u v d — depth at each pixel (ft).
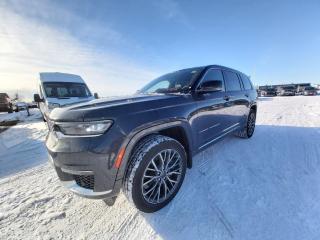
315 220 5.97
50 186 9.13
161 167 6.81
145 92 10.51
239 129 13.39
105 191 5.91
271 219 6.13
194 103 8.51
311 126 18.30
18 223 6.66
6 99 58.34
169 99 7.70
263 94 101.14
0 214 7.13
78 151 5.65
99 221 6.62
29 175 10.56
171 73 11.57
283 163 10.02
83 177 6.17
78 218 6.81
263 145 13.03
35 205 7.62
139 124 6.22
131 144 6.09
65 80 25.54
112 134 5.75
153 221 6.44
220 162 10.47
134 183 6.08
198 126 8.75
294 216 6.19
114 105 6.26
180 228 6.08
